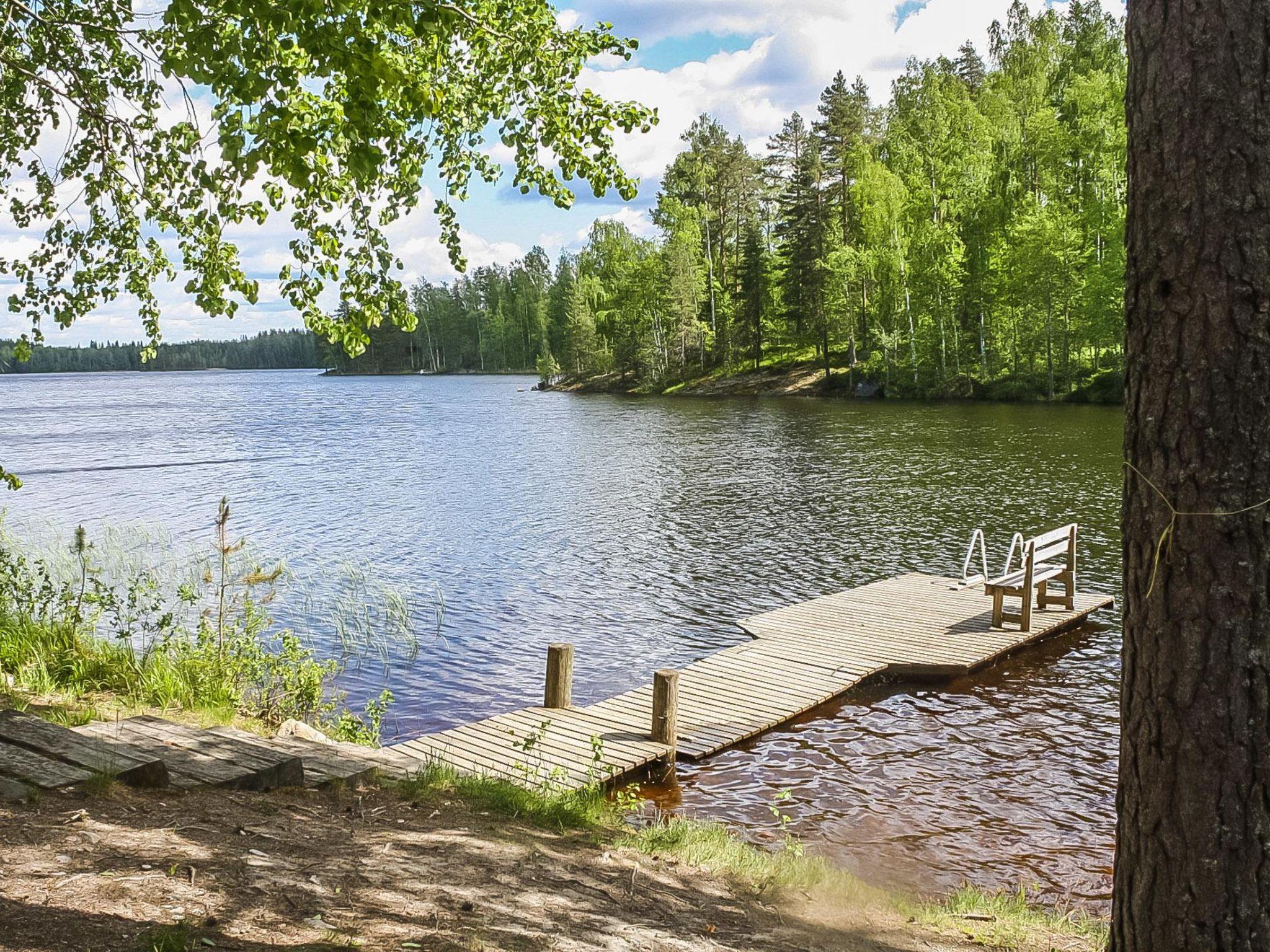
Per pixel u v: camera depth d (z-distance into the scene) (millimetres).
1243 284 2867
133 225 8461
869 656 12328
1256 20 2846
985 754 9430
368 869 4051
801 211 67500
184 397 108625
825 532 22172
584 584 18062
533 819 5695
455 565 19891
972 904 5621
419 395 96812
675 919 4289
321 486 32375
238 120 4383
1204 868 2967
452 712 11484
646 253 98875
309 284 6566
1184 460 2963
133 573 17906
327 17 4422
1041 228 52656
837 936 4543
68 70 7891
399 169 7125
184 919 3199
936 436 40031
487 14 6887
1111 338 51750
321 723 9172
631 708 10531
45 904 3141
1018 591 13391
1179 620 2990
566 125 7016
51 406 90562
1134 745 3158
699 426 50250
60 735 5109
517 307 141500
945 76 80188
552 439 47188
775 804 8312
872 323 64625
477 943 3432
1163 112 2973
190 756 5344
